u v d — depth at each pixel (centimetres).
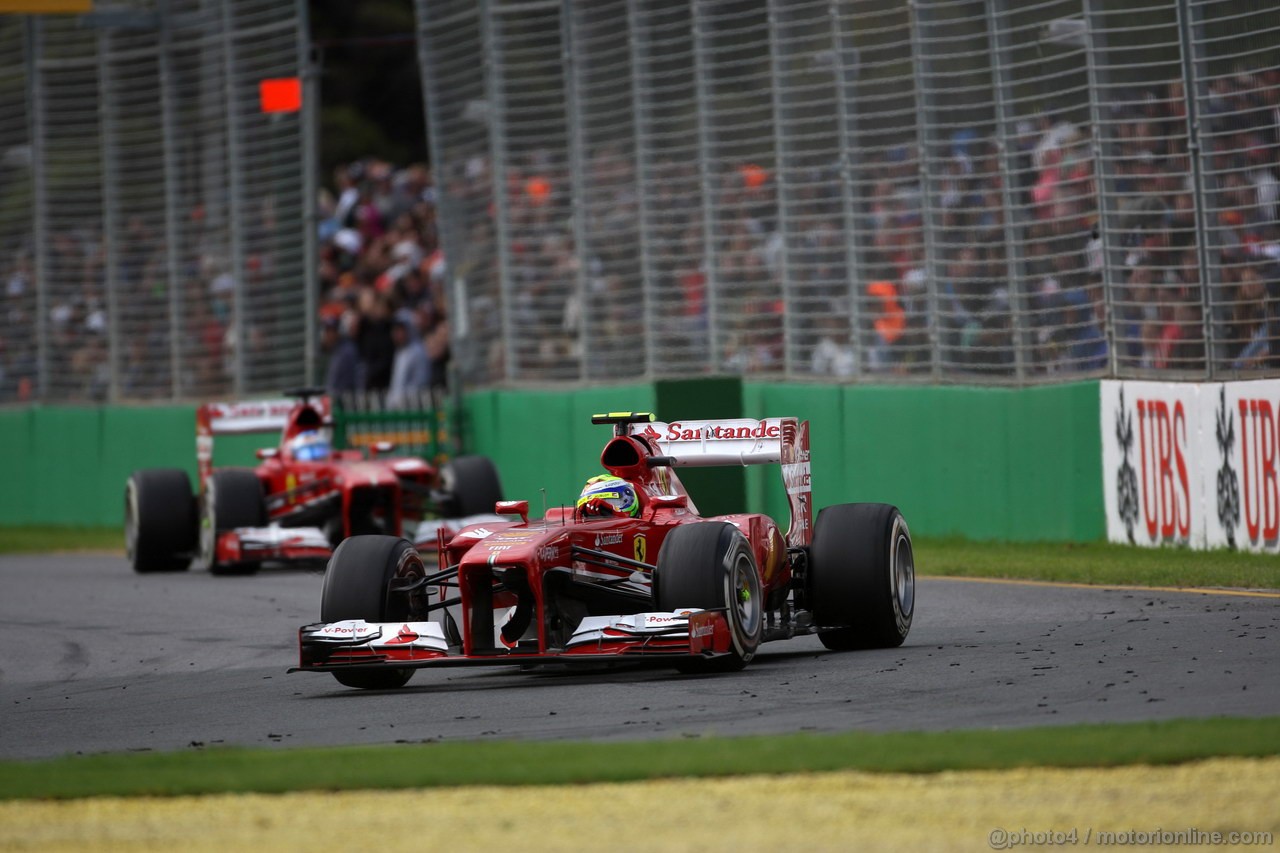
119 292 8900
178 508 6278
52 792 2327
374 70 13938
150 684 3616
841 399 6500
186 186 8619
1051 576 4784
